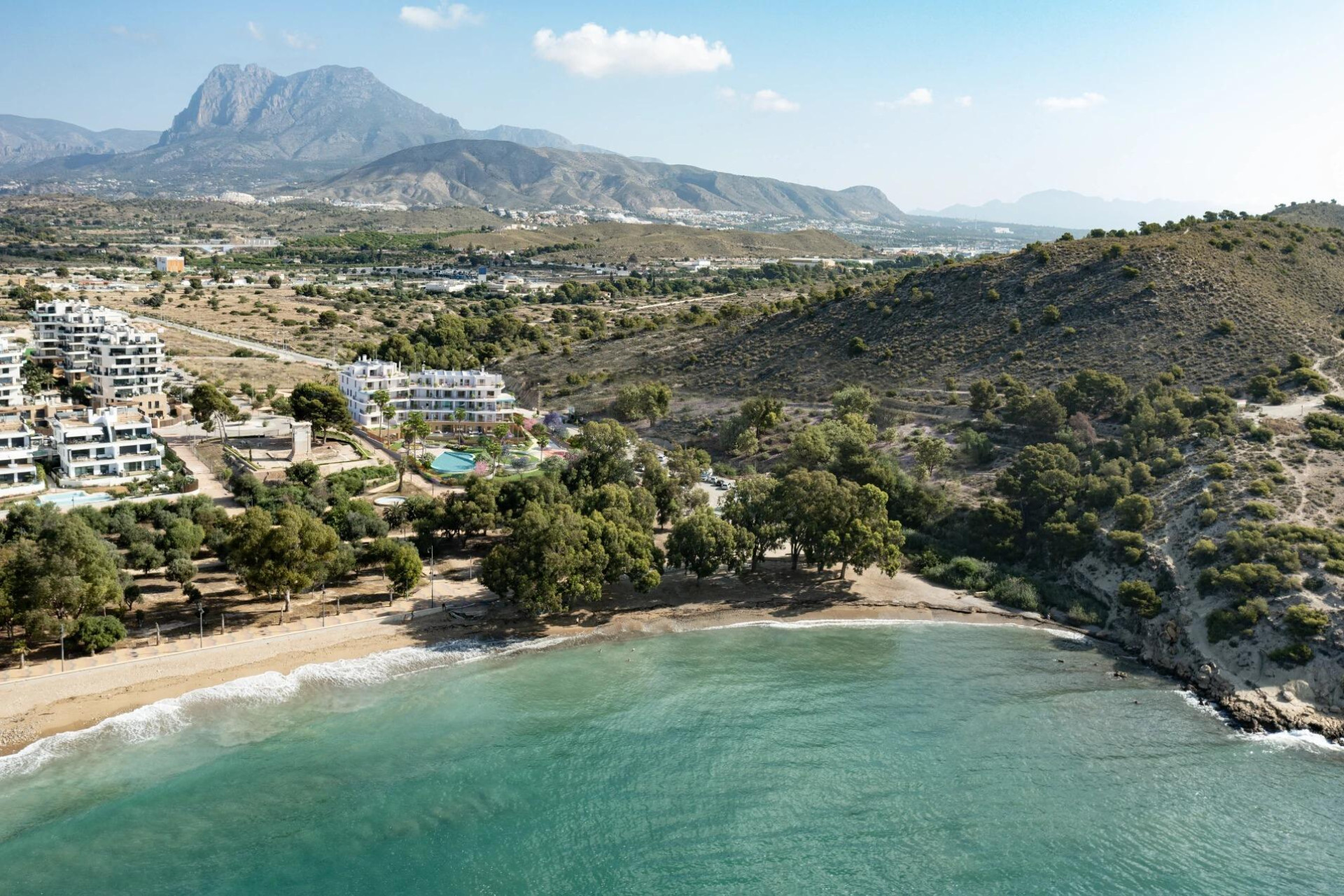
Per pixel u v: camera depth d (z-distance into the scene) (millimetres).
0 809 80312
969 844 81938
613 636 121562
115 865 74625
